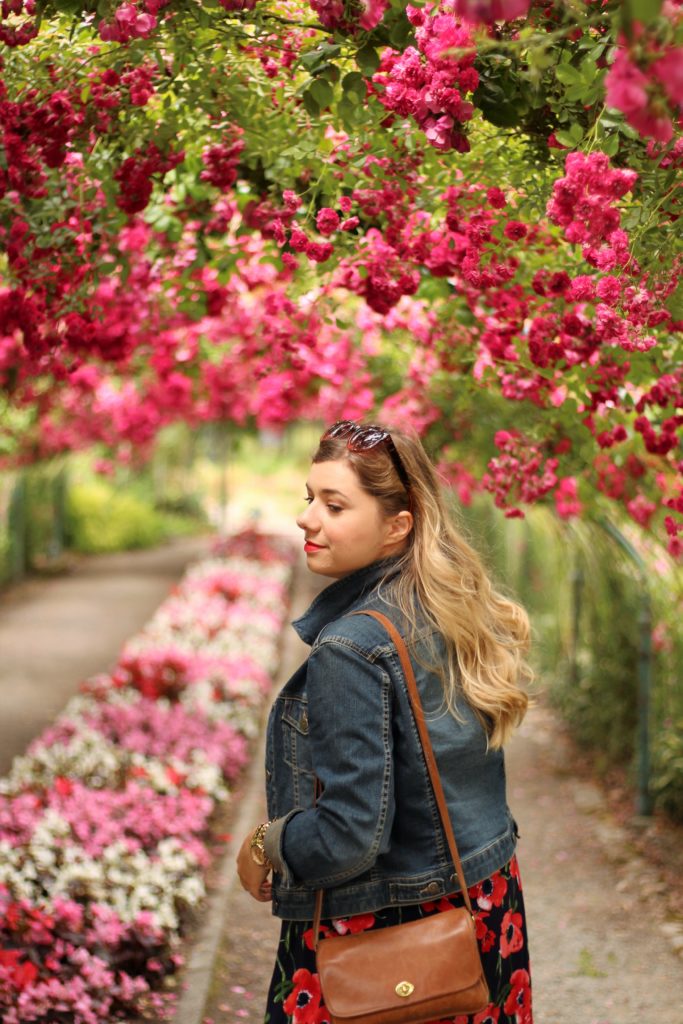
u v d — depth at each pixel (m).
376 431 2.29
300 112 3.32
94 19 2.88
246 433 11.34
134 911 4.05
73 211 3.81
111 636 12.28
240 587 13.71
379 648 2.08
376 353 6.37
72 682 9.64
